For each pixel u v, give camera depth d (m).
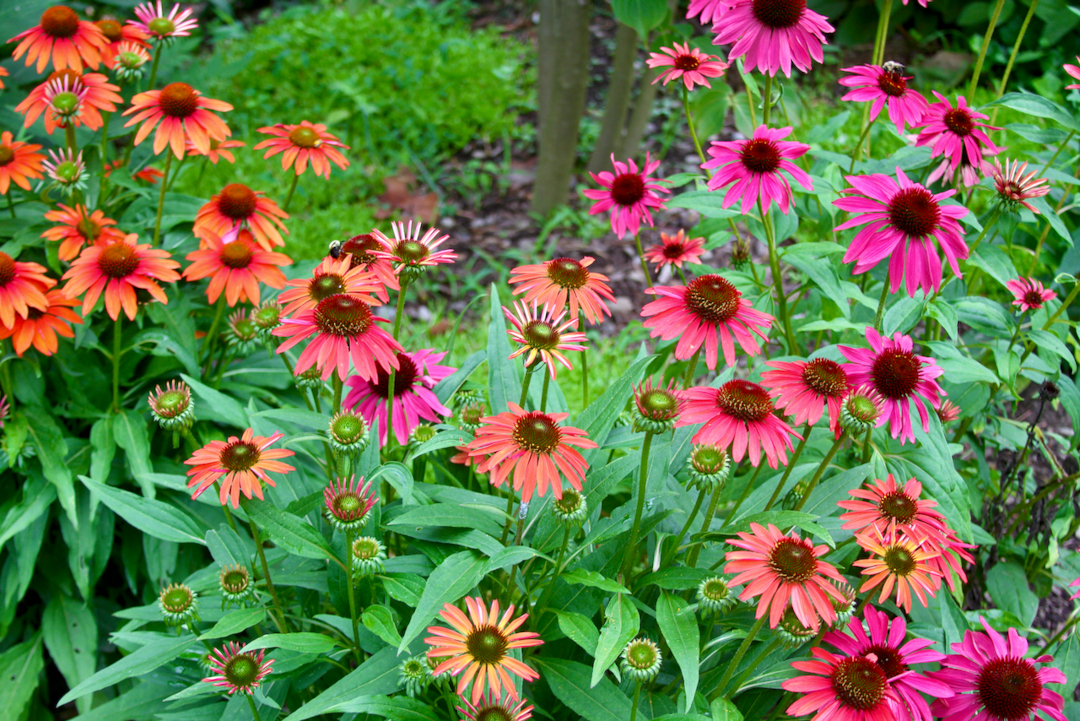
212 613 0.95
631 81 2.12
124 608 1.24
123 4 1.74
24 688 1.15
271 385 1.25
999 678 0.84
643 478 0.85
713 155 0.98
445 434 0.89
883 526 0.85
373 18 2.86
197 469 0.86
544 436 0.82
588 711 0.85
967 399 1.09
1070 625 1.04
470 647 0.78
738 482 1.06
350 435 0.86
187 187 2.04
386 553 0.96
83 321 1.09
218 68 1.63
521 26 2.96
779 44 1.01
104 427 1.16
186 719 0.93
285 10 3.15
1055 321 1.09
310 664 0.93
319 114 2.46
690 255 1.16
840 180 1.11
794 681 0.81
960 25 2.46
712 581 0.84
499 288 1.94
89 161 1.27
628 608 0.84
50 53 1.18
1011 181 1.02
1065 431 1.48
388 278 0.91
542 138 2.10
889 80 1.06
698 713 0.83
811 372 0.87
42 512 1.13
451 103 2.53
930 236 0.92
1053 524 1.12
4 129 1.31
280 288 1.13
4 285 1.03
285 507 1.00
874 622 0.86
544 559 0.92
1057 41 2.33
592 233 2.13
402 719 0.83
